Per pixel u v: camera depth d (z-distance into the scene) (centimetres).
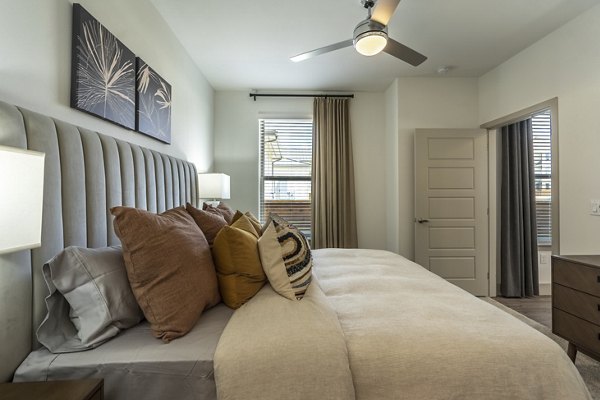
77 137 120
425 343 97
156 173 192
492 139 336
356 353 95
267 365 89
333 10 219
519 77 284
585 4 210
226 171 389
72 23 132
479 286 335
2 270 87
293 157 400
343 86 372
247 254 131
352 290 149
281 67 316
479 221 336
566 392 89
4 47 101
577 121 222
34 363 90
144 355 92
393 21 232
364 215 393
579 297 179
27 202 76
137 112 184
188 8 216
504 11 220
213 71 326
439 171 336
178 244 112
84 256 100
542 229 363
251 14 224
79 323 99
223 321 114
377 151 393
